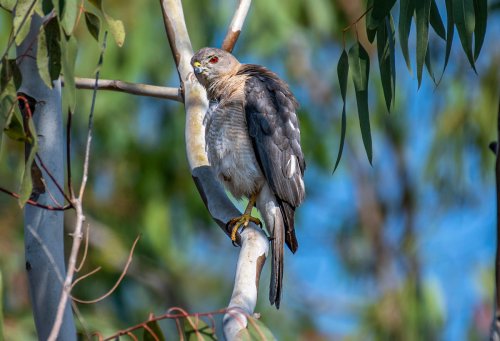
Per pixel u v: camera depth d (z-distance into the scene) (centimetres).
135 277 1518
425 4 694
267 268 1535
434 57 1505
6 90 624
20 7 631
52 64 621
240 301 582
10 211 1379
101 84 819
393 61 727
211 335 576
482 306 1415
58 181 683
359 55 725
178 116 1439
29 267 665
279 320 1538
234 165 796
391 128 1698
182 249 1513
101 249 1477
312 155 1488
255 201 798
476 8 700
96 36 661
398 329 1466
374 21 704
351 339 1504
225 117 805
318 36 1470
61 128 694
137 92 827
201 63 858
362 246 1780
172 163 1456
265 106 807
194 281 1598
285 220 776
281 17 1342
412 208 1728
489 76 1437
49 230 671
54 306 659
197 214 1487
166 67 1351
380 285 1739
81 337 745
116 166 1463
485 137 1420
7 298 1311
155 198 1448
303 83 1580
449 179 1450
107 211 1494
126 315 1482
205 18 1337
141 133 1450
